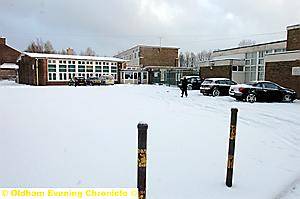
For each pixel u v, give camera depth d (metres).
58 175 4.29
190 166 4.81
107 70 43.88
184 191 3.85
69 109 11.40
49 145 5.85
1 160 4.86
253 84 16.91
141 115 10.29
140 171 3.05
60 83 39.50
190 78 28.73
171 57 56.12
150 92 24.09
